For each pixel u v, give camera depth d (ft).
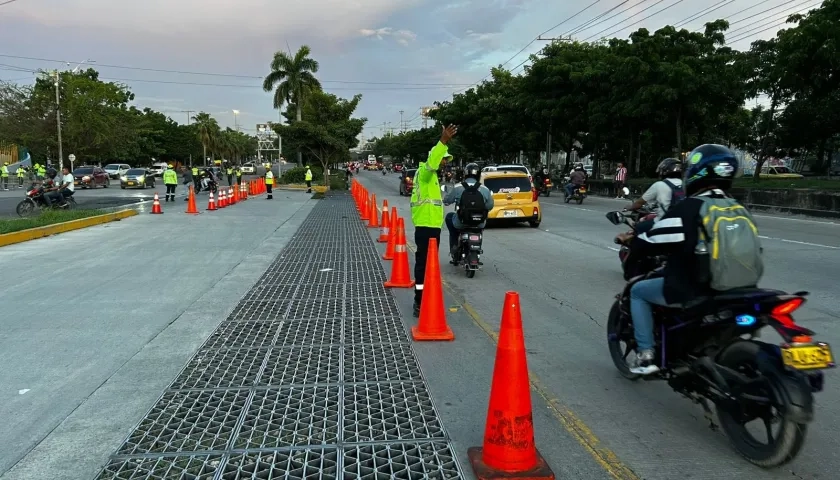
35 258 38.24
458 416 14.74
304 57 171.63
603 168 204.74
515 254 41.27
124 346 20.20
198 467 12.27
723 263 12.28
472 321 23.76
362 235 51.29
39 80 188.34
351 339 21.02
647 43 93.97
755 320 12.15
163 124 304.09
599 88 113.60
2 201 94.53
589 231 54.54
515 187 57.00
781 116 110.22
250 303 26.30
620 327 16.62
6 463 12.42
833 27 63.98
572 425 14.34
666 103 93.91
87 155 189.78
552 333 22.09
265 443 13.30
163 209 78.79
